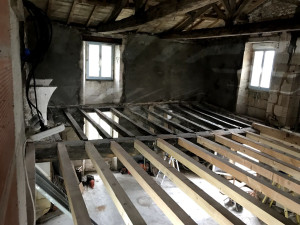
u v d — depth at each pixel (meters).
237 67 5.90
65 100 5.54
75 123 4.13
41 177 2.78
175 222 1.72
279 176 2.39
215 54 6.61
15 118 0.87
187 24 5.18
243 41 5.66
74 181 2.09
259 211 1.87
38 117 3.09
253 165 2.70
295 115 4.81
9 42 0.76
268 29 3.56
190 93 7.03
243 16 5.29
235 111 6.04
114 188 1.99
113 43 5.83
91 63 5.91
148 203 5.77
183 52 6.67
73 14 4.79
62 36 5.20
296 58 4.50
